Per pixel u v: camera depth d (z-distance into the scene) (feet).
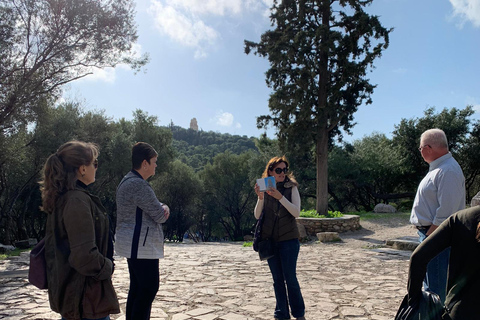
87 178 7.68
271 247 12.44
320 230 50.08
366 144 99.66
